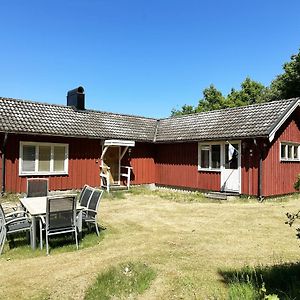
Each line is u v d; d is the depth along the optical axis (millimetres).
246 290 4602
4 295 5164
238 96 47781
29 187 10555
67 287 5422
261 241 8172
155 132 21328
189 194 17672
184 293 5027
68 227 7703
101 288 5254
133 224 10336
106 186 18484
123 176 19891
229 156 15945
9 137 15406
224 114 18438
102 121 19734
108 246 7828
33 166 16156
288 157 16750
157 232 9250
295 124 17078
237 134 15523
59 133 16359
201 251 7344
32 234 7555
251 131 15086
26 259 6902
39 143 16312
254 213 11922
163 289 5219
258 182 15109
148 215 11828
